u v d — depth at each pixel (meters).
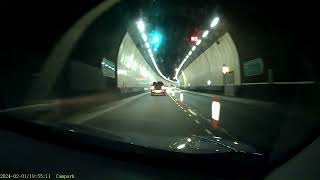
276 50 34.94
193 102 44.94
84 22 30.03
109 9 32.28
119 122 20.34
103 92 42.44
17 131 7.84
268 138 13.66
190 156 6.10
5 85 21.97
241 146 7.24
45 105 19.59
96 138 6.78
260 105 34.53
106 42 42.97
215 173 6.01
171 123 19.58
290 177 6.07
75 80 34.81
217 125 16.98
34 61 26.53
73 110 24.81
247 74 46.66
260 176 6.12
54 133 7.28
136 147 6.38
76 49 33.44
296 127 16.95
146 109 31.84
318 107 21.55
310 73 28.30
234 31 44.69
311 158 7.38
